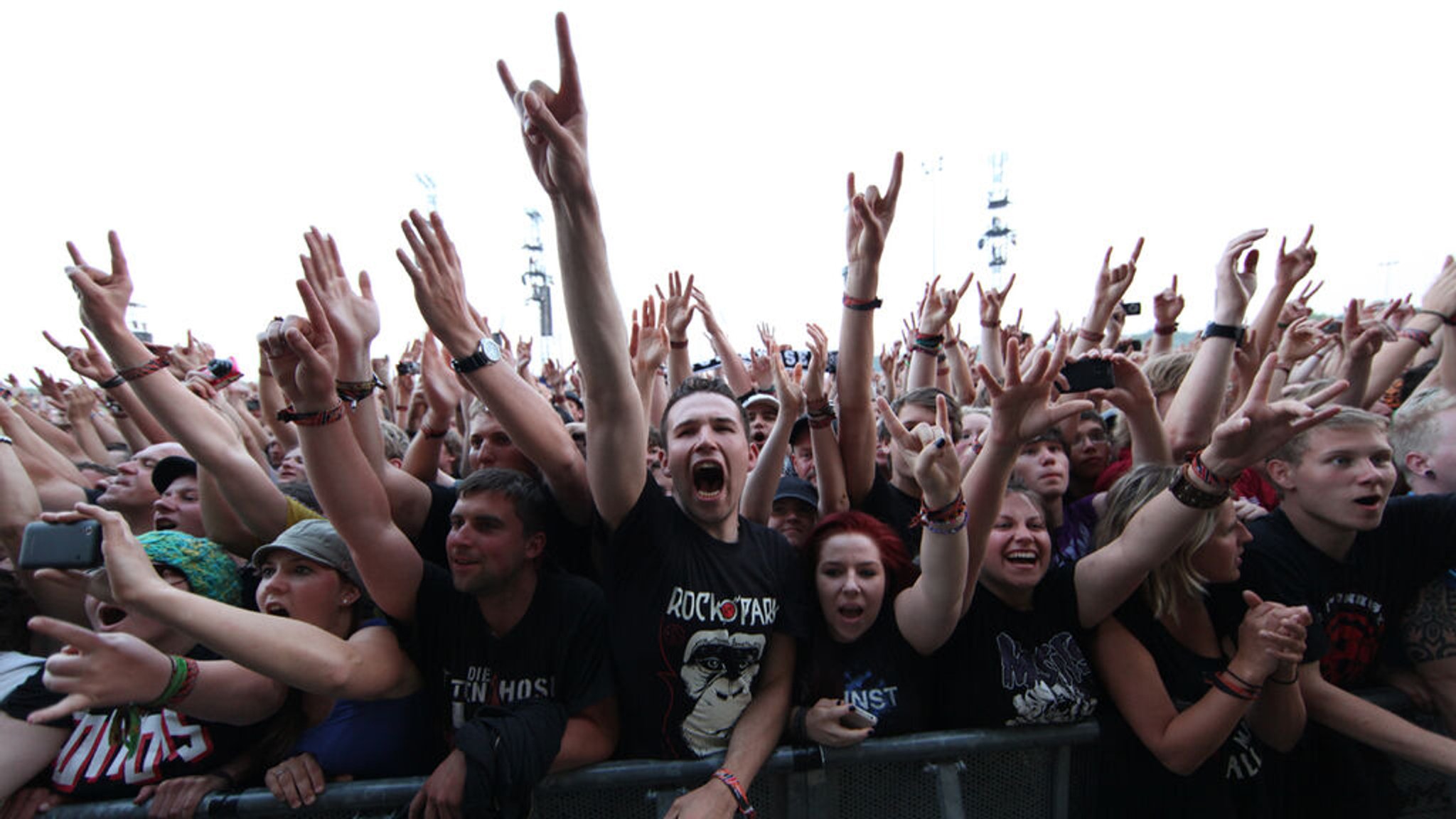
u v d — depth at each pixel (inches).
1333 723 82.0
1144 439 103.0
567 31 60.7
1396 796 87.4
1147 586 83.6
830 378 148.3
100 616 76.4
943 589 75.3
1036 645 83.8
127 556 62.3
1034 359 74.3
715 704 79.0
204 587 78.7
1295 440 87.7
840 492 113.2
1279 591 83.0
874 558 83.7
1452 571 86.4
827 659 84.9
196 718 75.7
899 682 83.7
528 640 79.0
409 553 80.5
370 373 90.3
